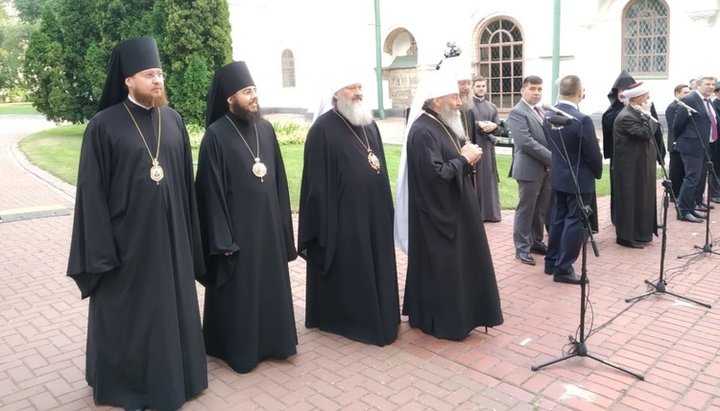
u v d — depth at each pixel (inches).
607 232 305.0
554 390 153.6
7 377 168.7
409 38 880.3
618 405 145.8
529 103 250.2
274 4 985.5
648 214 275.0
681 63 619.2
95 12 685.9
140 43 140.9
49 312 216.8
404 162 194.9
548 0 699.4
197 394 155.5
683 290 220.8
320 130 182.2
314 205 183.9
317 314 195.3
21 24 1953.7
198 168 164.9
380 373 165.9
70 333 198.2
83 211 138.9
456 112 184.5
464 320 181.5
